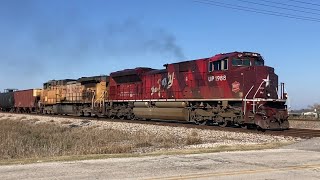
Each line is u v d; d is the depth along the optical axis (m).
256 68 26.16
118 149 17.94
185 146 20.03
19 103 76.25
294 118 44.44
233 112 26.78
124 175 9.99
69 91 55.06
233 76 26.80
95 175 9.98
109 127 32.72
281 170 10.84
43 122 43.69
